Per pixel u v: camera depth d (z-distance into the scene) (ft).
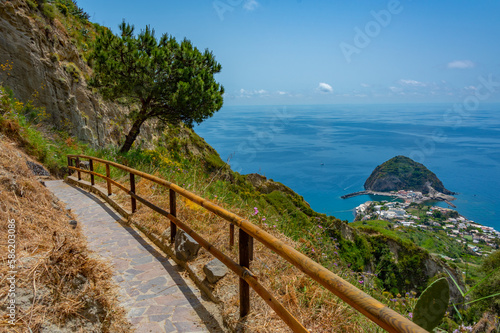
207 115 47.19
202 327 9.23
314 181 465.88
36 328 6.57
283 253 7.22
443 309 5.34
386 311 4.69
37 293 7.24
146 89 42.60
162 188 23.59
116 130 59.52
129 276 12.17
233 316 9.35
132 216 19.10
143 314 9.75
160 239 15.43
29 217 11.59
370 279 16.14
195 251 13.01
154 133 68.44
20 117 37.29
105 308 9.16
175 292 11.14
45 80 46.24
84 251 10.36
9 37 42.96
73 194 26.94
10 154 16.25
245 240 9.04
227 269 11.49
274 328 8.66
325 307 9.84
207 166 69.00
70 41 55.26
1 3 42.80
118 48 41.55
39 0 51.24
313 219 24.09
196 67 44.68
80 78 53.72
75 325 7.50
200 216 16.94
